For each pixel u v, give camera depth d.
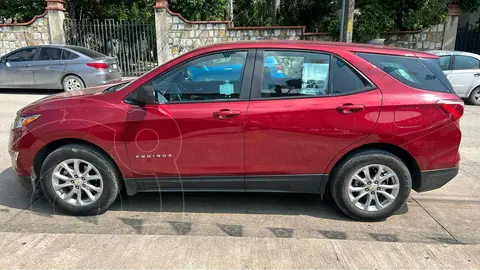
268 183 3.40
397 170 3.31
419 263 2.74
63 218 3.46
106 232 3.20
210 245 2.96
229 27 12.65
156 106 3.28
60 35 13.06
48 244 2.93
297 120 3.21
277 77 3.31
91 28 13.39
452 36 12.32
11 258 2.73
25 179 3.49
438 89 3.30
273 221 3.47
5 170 4.65
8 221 3.37
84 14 16.41
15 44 13.24
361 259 2.79
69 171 3.41
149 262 2.71
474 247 2.98
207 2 13.46
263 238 3.09
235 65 3.35
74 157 3.35
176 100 3.32
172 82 3.37
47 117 3.37
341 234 3.23
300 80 3.30
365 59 3.31
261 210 3.70
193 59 3.37
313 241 3.05
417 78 3.31
